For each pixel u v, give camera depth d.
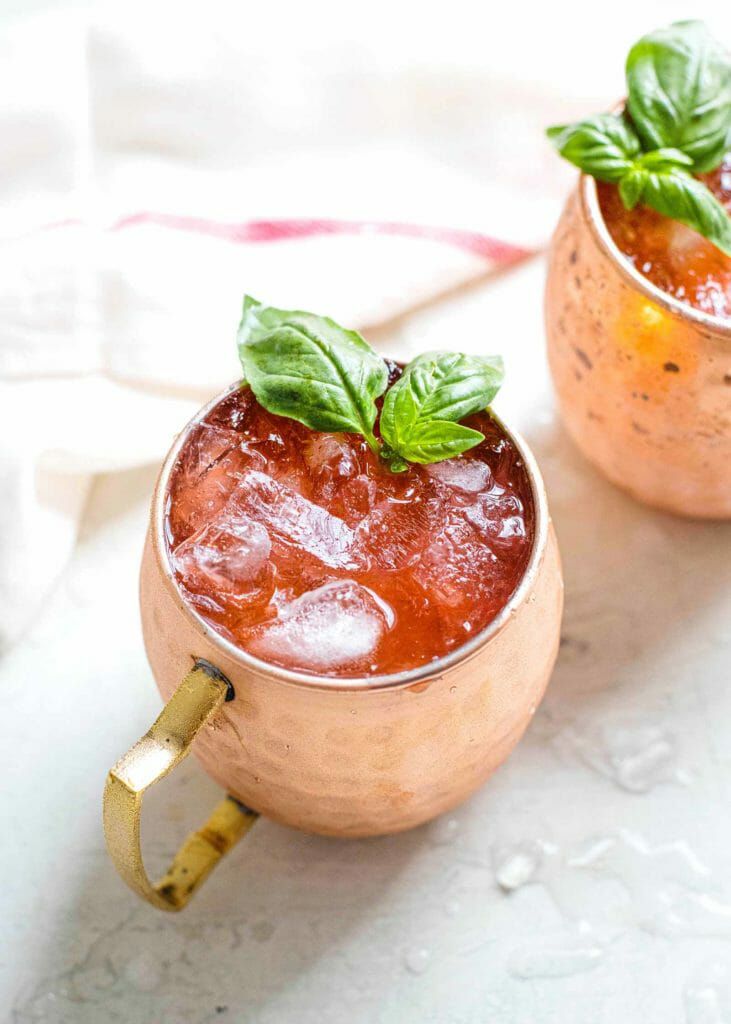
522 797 0.43
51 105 0.48
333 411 0.37
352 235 0.49
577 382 0.44
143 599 0.38
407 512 0.38
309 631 0.35
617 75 0.51
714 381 0.41
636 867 0.42
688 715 0.44
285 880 0.42
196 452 0.37
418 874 0.42
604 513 0.48
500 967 0.41
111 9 0.50
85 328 0.47
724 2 0.52
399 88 0.50
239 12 0.50
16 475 0.44
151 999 0.41
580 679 0.45
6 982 0.41
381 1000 0.41
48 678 0.45
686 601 0.46
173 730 0.35
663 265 0.43
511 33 0.50
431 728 0.36
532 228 0.50
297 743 0.36
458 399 0.37
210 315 0.47
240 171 0.50
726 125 0.43
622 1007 0.41
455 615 0.36
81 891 0.42
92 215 0.48
